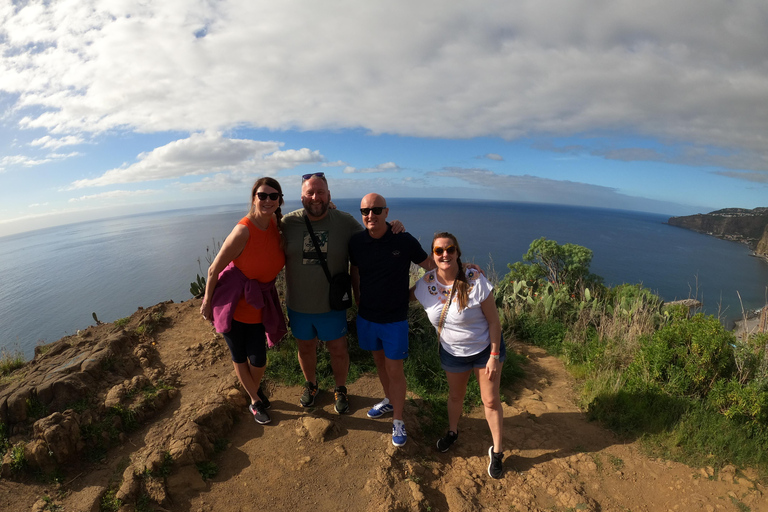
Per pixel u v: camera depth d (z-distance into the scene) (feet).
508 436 10.61
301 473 8.95
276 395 11.91
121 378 11.64
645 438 10.25
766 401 10.05
